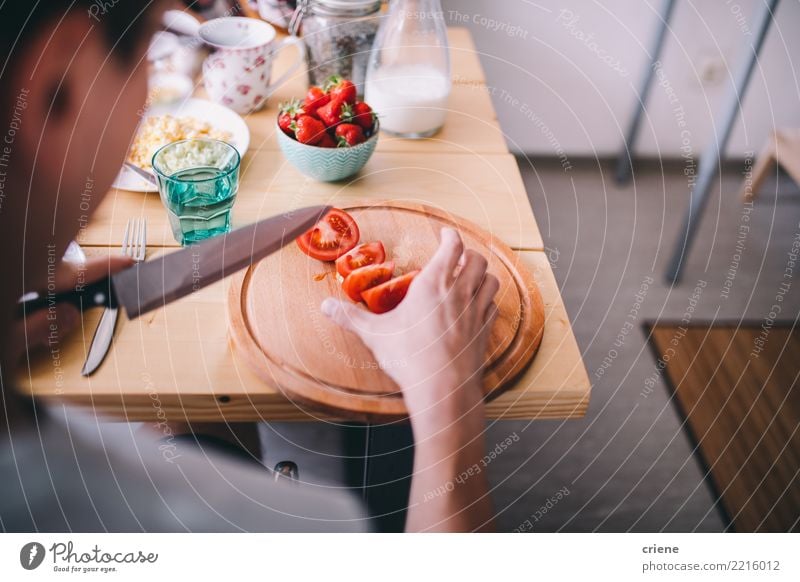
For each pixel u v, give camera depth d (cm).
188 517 57
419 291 57
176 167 69
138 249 63
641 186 183
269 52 81
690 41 180
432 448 53
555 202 177
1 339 51
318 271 61
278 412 54
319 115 72
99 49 40
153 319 57
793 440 121
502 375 55
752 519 108
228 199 65
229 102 82
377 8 84
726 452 118
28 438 51
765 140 195
